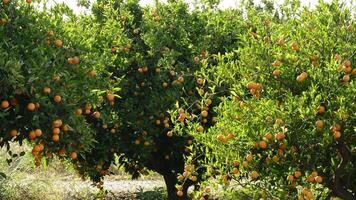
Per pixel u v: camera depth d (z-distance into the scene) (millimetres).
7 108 5570
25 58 5812
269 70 5641
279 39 5758
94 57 6816
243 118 5488
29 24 6008
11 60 5273
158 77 9219
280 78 5605
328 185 5484
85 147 6258
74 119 5949
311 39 5605
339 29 5551
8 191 11305
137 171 10188
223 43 9969
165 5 10039
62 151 6043
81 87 6418
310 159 5242
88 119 8906
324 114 5188
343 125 5141
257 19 6594
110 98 7266
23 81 5387
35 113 5613
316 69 5367
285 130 5012
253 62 5746
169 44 9570
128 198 12781
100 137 9047
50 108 5688
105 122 8438
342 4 5652
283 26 6137
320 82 5227
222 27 10109
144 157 9594
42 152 6035
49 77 5715
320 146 5234
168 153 9914
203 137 6043
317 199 5480
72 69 6332
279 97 5605
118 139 9258
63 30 6418
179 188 6020
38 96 5562
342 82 5293
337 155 5441
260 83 5703
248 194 5672
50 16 6469
